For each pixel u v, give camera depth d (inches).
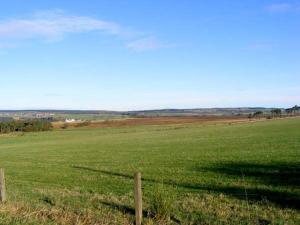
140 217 575.5
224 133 3302.2
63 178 1218.0
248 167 1215.6
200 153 1779.0
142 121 7081.7
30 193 922.7
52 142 3560.5
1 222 585.6
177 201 746.8
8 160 2005.4
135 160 1664.6
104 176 1213.7
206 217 626.2
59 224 581.6
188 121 6776.6
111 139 3476.9
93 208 718.5
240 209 676.1
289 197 759.7
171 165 1396.4
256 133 3031.5
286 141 2150.6
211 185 937.5
